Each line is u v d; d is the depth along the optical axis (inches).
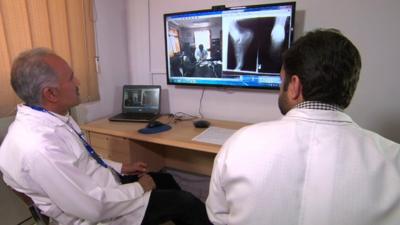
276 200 21.1
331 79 22.3
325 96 23.0
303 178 21.1
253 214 21.6
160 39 87.0
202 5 78.1
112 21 87.0
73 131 46.9
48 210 40.9
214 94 82.8
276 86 68.5
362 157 20.5
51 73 42.6
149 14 87.0
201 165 87.0
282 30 64.6
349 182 19.9
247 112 79.3
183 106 89.0
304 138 22.0
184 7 80.8
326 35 23.3
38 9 63.4
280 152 21.9
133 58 94.3
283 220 20.9
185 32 76.7
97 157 50.8
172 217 48.8
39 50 44.1
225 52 72.6
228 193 24.2
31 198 41.5
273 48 66.5
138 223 45.9
